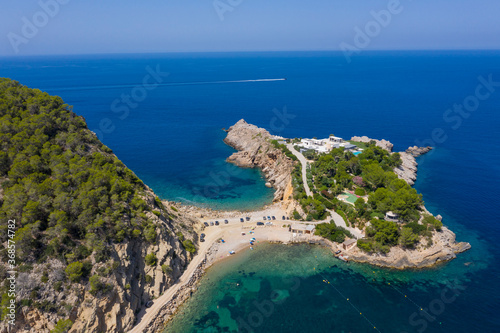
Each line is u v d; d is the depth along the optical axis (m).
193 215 132.62
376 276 99.12
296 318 84.25
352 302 89.44
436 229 111.06
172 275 93.19
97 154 104.38
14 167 83.25
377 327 81.38
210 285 96.12
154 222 95.69
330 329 81.06
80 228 79.38
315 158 166.62
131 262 84.56
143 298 85.19
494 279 96.69
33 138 96.00
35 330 65.69
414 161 188.88
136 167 192.12
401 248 104.50
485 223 127.25
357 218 117.50
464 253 108.75
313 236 117.31
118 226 84.00
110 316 74.19
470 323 81.81
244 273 101.44
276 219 130.50
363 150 174.38
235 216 134.12
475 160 195.50
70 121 114.00
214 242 115.50
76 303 70.19
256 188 166.25
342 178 139.50
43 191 79.00
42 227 75.88
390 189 125.94
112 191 91.00
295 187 141.00
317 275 100.38
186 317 84.56
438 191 155.38
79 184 88.75
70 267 71.31
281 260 107.38
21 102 111.44
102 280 74.75
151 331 79.44
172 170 188.50
